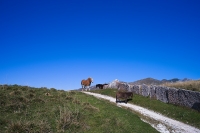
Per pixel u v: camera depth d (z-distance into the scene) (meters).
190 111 25.38
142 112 26.48
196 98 25.31
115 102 32.16
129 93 32.75
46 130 13.27
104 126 15.75
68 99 21.08
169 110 27.08
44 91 22.30
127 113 21.12
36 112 15.88
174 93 29.11
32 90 21.19
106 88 48.06
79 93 27.78
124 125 17.05
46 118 14.93
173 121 23.42
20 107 16.20
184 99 27.25
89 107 19.14
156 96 32.84
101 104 22.25
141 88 37.03
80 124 15.24
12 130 12.35
